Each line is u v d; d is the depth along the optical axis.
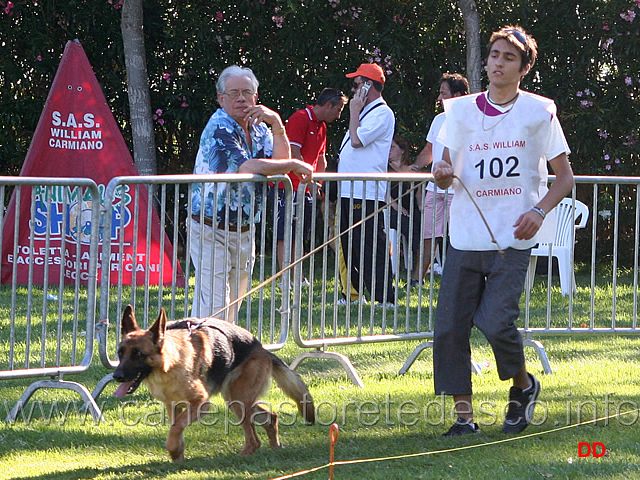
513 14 18.97
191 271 15.69
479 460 6.47
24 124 19.34
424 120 18.91
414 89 19.67
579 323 12.20
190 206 8.47
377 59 18.97
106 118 15.01
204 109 19.39
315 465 6.43
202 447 6.99
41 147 14.82
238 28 19.25
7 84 19.09
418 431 7.38
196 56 19.41
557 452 6.64
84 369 7.95
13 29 18.92
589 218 19.59
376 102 12.97
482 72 19.20
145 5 19.12
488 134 7.03
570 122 19.02
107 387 8.75
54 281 14.84
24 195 14.66
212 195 8.61
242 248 8.92
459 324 7.17
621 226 19.55
